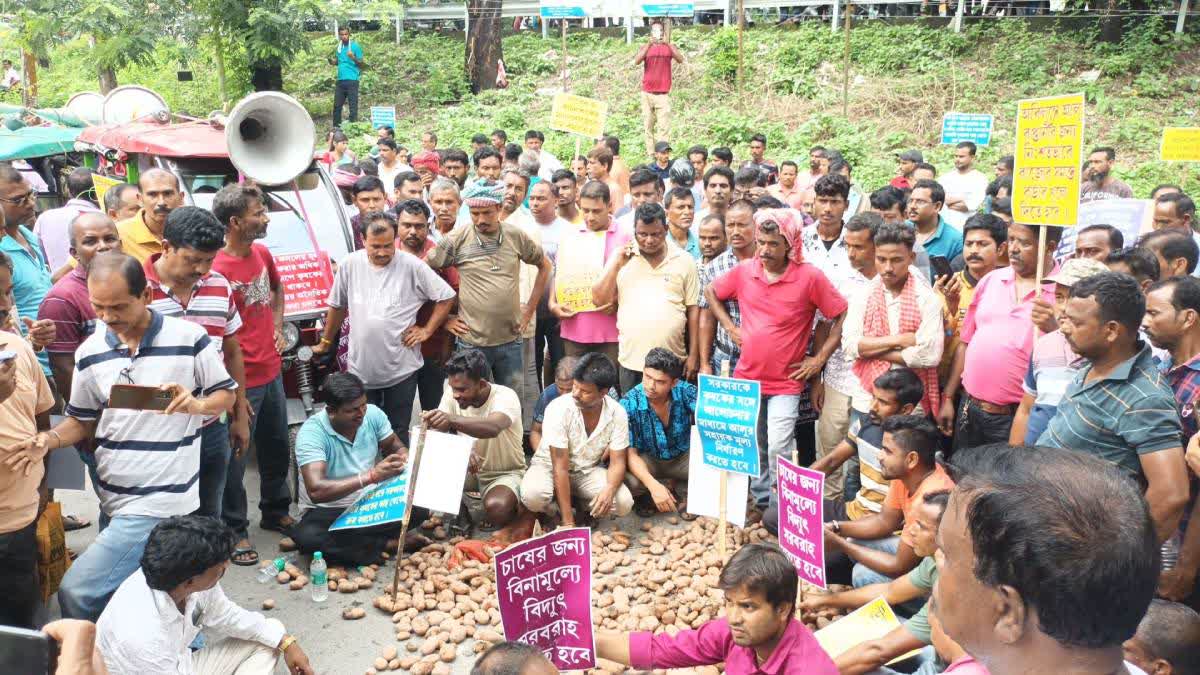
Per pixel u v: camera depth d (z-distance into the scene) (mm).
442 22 22688
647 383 5836
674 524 6016
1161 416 3447
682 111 16719
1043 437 3867
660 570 5340
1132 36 15930
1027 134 4809
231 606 4074
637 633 3729
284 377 6379
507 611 3678
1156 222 6098
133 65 20844
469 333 6555
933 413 5469
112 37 16828
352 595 5188
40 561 4688
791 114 16062
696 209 9156
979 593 1264
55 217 7051
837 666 3680
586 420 5699
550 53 20188
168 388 3939
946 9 17891
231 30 17281
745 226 5926
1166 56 15562
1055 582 1158
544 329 7605
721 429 4797
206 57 18766
